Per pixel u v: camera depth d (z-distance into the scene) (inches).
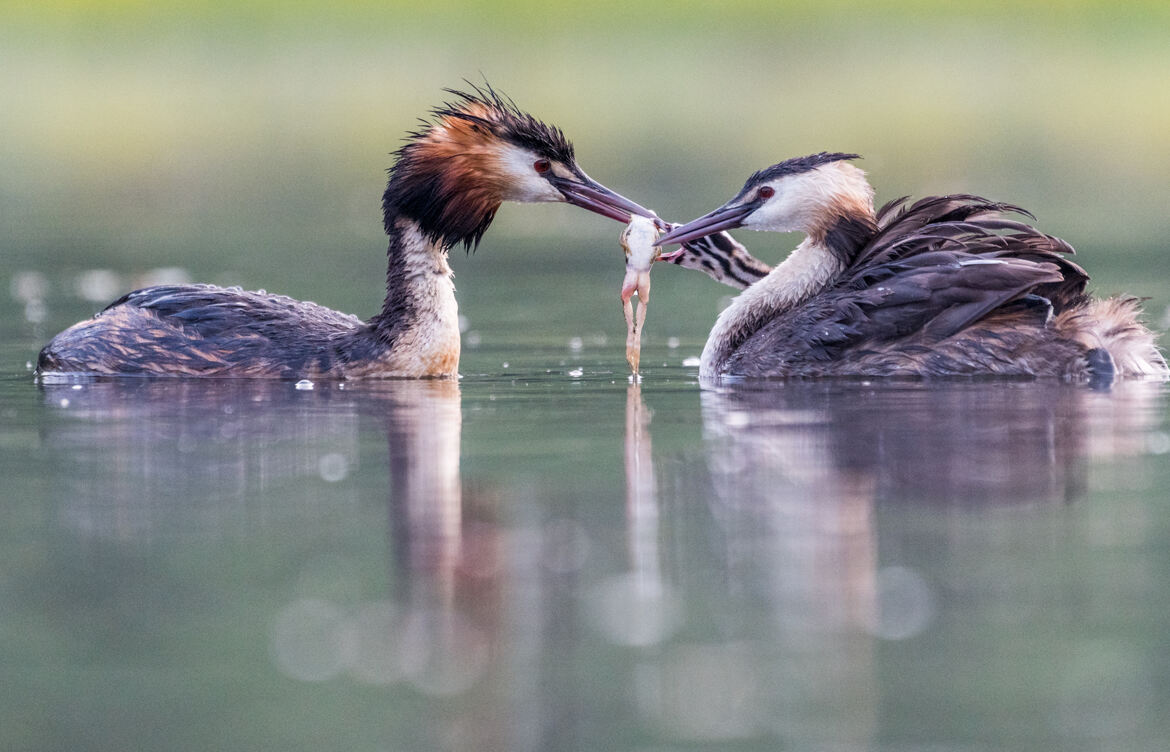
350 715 299.9
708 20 2132.1
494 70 1993.1
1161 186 1365.7
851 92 1913.1
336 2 2140.7
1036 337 588.1
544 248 1181.1
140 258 1067.3
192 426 521.3
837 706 303.4
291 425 524.1
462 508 418.9
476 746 289.9
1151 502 417.1
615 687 310.7
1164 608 343.9
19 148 1761.8
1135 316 611.8
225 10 2140.7
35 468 462.6
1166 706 301.7
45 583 362.9
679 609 347.3
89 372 624.4
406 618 343.6
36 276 976.9
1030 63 2003.0
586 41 2095.2
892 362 595.5
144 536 397.4
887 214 658.2
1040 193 1323.8
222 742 291.4
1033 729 294.4
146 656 326.6
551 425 524.1
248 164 1658.5
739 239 1198.9
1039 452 468.8
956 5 2144.4
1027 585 358.3
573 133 1678.2
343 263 1053.8
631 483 442.3
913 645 328.2
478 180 637.9
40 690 311.6
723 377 624.4
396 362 625.6
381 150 1721.2
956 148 1583.4
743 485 438.6
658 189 1311.5
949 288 588.1
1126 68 1991.9
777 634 334.3
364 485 442.9
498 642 330.6
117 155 1721.2
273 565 375.2
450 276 640.4
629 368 663.1
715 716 298.7
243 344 625.3
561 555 381.1
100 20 2154.3
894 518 406.0
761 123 1749.5
